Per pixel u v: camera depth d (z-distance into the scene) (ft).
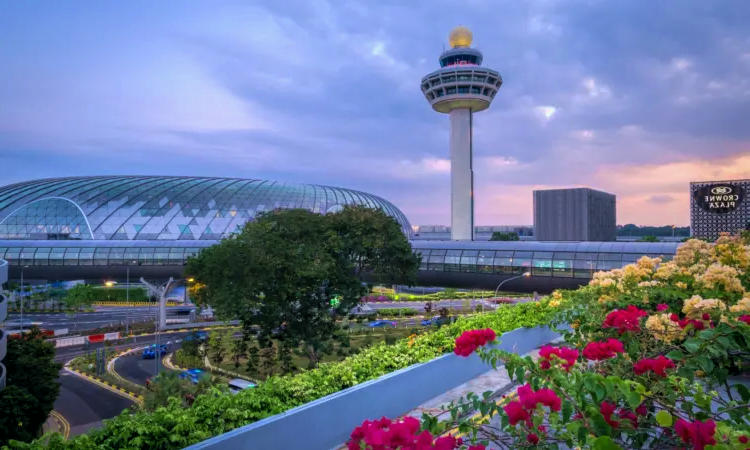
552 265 141.18
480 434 23.39
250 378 121.60
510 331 43.91
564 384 14.33
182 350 151.23
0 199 296.71
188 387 90.33
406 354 35.17
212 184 327.47
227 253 95.20
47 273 233.35
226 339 161.58
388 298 284.61
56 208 284.61
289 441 24.76
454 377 37.11
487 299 281.95
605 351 18.16
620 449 10.61
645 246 131.23
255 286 94.73
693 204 553.23
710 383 18.37
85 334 188.34
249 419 24.90
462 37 365.20
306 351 107.65
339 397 27.73
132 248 239.09
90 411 105.50
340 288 103.96
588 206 463.83
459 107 342.64
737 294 28.68
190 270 108.58
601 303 32.58
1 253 230.68
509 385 36.99
